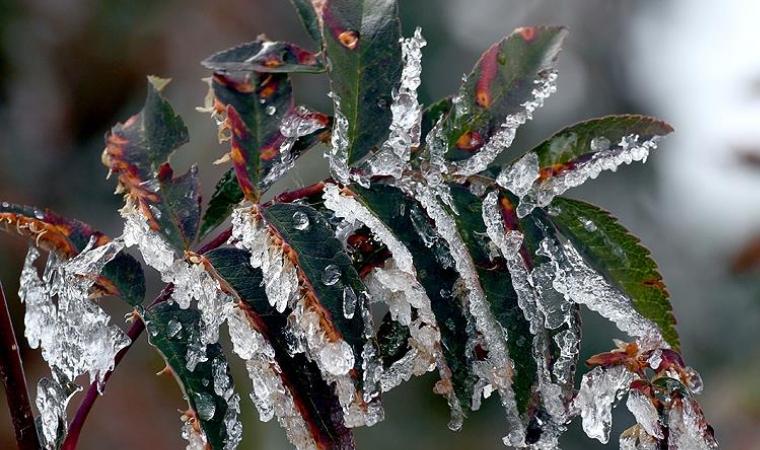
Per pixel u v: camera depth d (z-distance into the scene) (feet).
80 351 1.71
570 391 1.69
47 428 1.72
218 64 1.75
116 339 1.71
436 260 1.70
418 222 1.71
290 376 1.66
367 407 1.66
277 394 1.66
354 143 1.72
